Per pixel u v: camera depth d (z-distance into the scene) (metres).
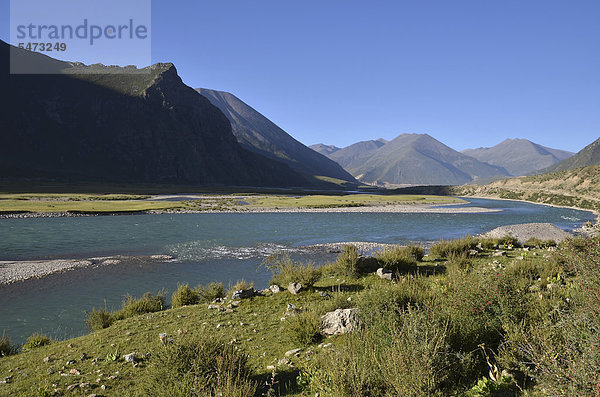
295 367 7.06
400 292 8.13
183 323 10.79
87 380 7.32
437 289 8.30
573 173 145.38
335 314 8.95
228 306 12.38
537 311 6.35
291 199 125.44
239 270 24.84
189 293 14.43
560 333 5.02
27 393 6.87
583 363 3.78
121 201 103.38
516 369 5.10
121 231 46.22
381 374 5.10
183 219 62.69
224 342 7.08
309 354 7.56
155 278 22.58
